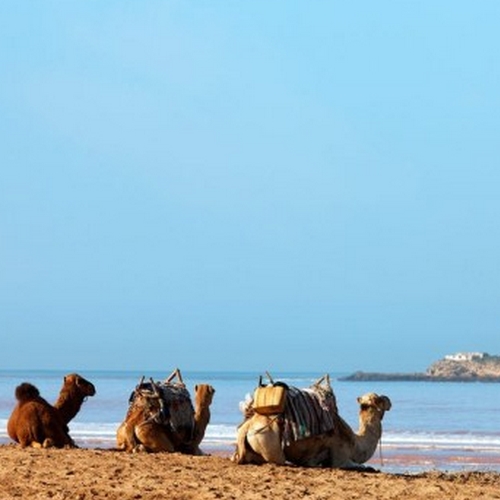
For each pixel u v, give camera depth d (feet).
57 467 144.97
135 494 125.29
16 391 177.37
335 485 133.90
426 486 134.82
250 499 122.72
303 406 152.56
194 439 172.14
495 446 348.38
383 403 161.38
